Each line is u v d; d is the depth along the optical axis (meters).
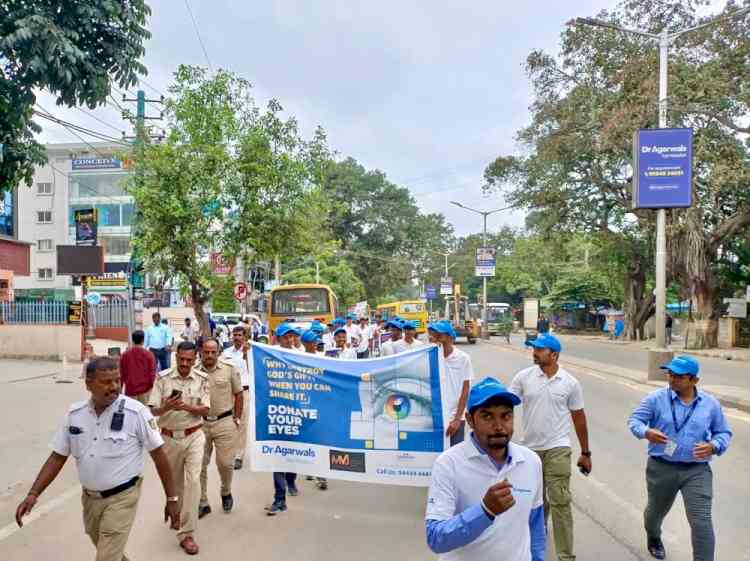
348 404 6.27
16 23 6.53
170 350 16.56
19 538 5.66
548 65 30.02
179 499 5.71
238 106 16.88
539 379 5.05
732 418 11.91
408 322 9.46
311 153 17.73
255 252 17.28
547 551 5.32
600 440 9.78
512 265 71.00
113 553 4.07
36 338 22.47
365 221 69.69
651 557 5.17
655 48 25.58
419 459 6.13
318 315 23.11
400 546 5.47
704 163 23.78
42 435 10.09
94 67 7.19
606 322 54.44
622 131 24.59
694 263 28.53
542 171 33.72
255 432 6.47
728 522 6.05
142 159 16.08
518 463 2.69
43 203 50.59
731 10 23.38
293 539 5.65
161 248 16.08
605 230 36.06
